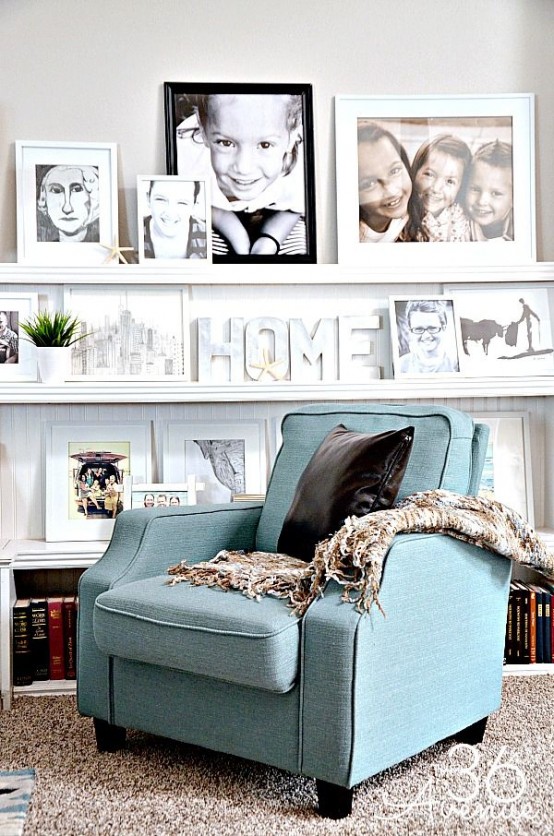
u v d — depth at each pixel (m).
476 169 3.83
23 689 3.32
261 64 3.79
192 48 3.76
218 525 3.01
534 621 3.49
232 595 2.46
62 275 3.60
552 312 3.82
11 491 3.72
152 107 3.75
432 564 2.46
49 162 3.67
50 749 2.75
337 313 3.82
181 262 3.66
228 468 3.75
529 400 3.87
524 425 3.85
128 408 3.75
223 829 2.22
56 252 3.66
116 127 3.74
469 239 3.82
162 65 3.75
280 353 3.76
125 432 3.72
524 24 3.86
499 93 3.84
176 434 3.74
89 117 3.73
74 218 3.68
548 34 3.86
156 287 3.71
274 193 3.77
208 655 2.32
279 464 3.13
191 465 3.74
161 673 2.54
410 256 3.80
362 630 2.22
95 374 3.66
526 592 3.50
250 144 3.76
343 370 3.77
